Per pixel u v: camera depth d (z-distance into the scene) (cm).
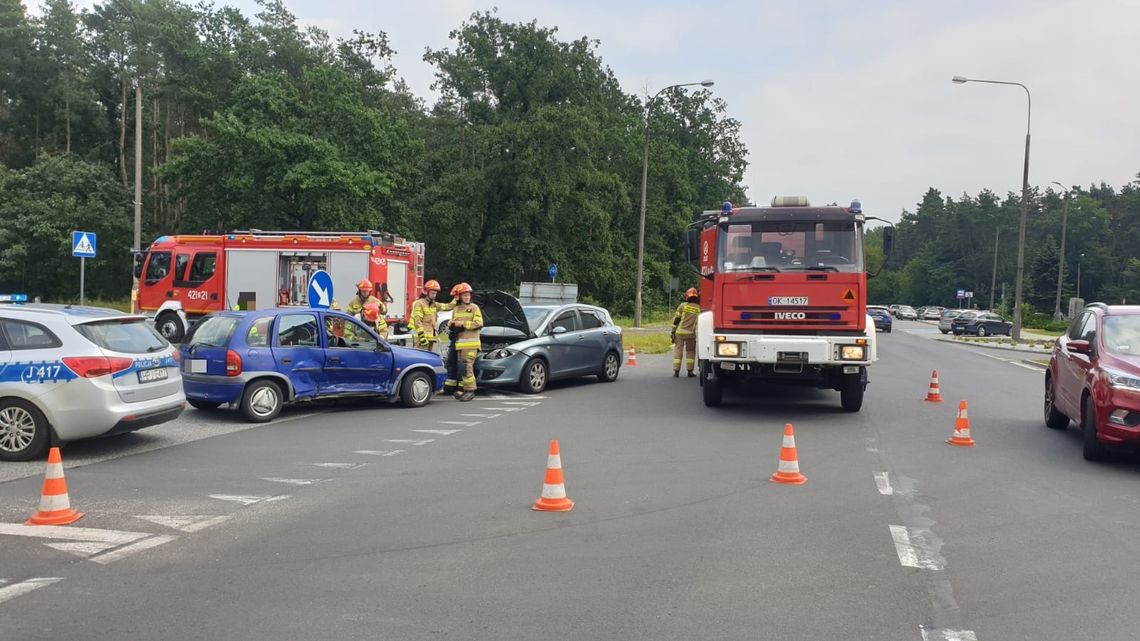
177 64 5147
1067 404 1039
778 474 785
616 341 1738
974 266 11500
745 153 7325
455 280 4909
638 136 5897
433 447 955
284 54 4953
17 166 5625
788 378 1205
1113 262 10112
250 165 3662
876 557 554
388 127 4147
